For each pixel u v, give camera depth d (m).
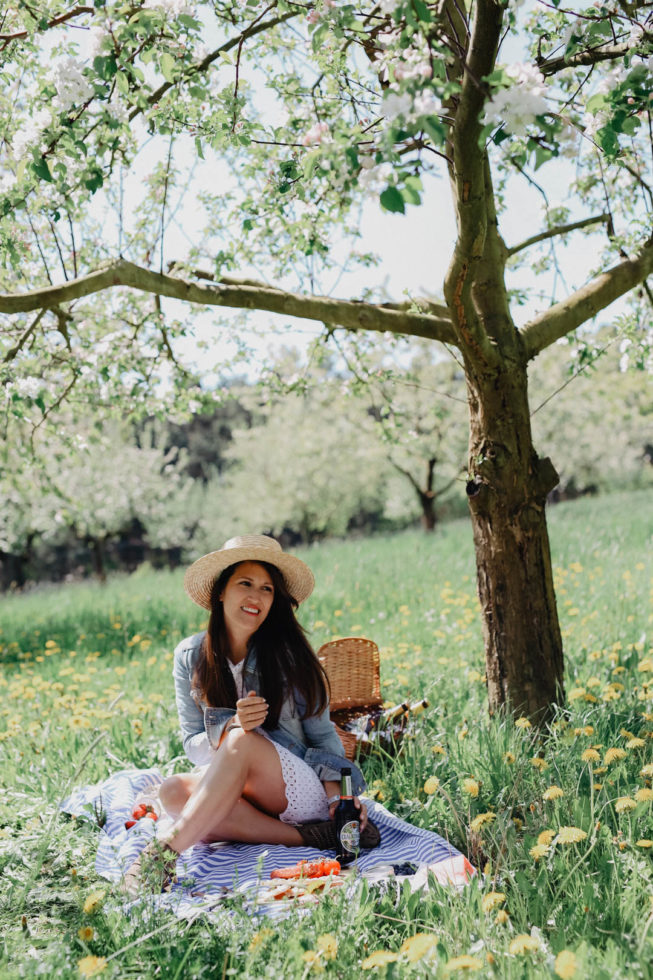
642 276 4.80
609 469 31.20
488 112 2.37
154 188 5.46
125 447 25.16
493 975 2.13
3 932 2.73
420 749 4.08
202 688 3.79
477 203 3.28
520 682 4.46
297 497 29.61
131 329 6.25
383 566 13.41
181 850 3.19
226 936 2.51
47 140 3.11
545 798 3.19
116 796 3.86
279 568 3.85
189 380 6.45
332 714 4.49
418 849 3.17
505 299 4.51
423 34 2.52
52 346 5.62
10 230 3.98
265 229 5.18
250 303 4.38
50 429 6.71
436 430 21.81
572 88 4.43
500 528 4.48
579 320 4.65
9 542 23.41
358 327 4.59
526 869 2.79
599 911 2.52
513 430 4.45
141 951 2.43
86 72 3.03
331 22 2.98
